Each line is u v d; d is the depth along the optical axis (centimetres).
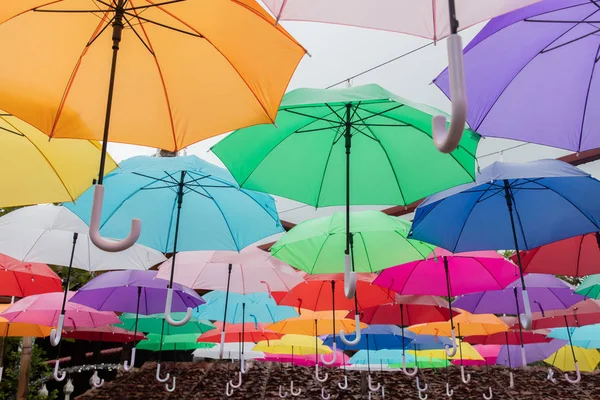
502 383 699
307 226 338
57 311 450
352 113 229
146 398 610
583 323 487
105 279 395
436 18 134
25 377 572
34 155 223
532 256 340
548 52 184
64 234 374
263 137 242
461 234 292
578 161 584
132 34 165
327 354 635
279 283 392
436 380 706
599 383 689
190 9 155
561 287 410
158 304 441
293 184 255
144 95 174
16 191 222
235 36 159
